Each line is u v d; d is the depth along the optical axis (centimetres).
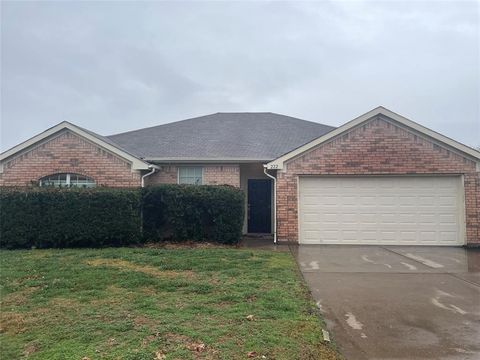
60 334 452
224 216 1246
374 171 1280
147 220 1275
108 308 549
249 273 780
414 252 1124
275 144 1541
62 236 1172
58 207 1179
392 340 459
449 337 468
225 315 515
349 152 1291
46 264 876
